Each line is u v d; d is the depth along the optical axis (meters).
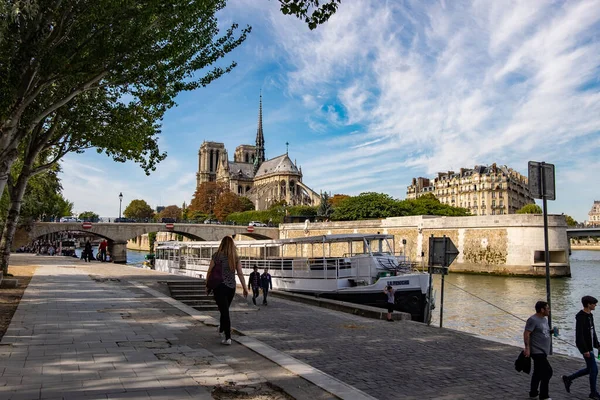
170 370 7.93
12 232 23.69
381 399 7.94
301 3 11.80
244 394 6.91
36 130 23.89
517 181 153.62
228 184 198.62
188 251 46.75
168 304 16.16
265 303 21.91
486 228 61.94
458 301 35.47
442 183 160.75
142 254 134.25
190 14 16.81
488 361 10.89
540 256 58.44
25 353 8.87
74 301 16.52
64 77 16.50
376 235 27.80
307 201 163.50
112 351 9.16
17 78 15.30
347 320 17.14
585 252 156.62
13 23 14.92
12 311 14.03
